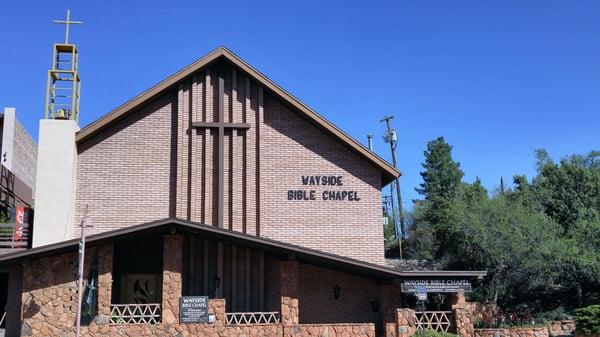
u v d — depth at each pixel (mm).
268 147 23922
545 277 27859
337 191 23938
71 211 21953
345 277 23125
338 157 24250
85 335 18797
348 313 22812
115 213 22609
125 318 20703
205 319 19453
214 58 23766
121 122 23406
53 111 23859
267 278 22594
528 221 28672
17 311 19547
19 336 19281
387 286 22766
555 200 32906
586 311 22203
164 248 19781
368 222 23812
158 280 21984
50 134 22156
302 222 23438
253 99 24188
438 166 66750
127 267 21578
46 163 21875
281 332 20047
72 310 19000
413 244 45562
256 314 21750
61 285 19125
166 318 19297
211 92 23938
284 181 23703
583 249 27547
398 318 20641
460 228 29453
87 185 22734
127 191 22844
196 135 23500
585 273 27281
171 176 23172
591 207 31594
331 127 23844
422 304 21547
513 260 28062
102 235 18734
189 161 23281
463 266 29703
